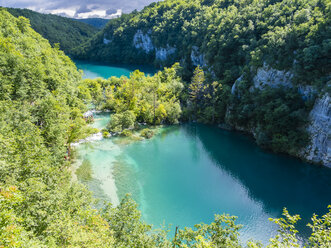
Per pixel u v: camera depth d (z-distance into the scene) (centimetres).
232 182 4894
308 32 5888
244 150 6300
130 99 8062
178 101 8900
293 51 6097
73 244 1599
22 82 4828
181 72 11806
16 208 1772
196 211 3975
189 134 7256
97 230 2019
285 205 4203
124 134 6725
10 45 5619
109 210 2547
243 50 8450
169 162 5519
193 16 15850
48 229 1734
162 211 3922
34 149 2772
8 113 3619
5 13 8044
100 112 8419
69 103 6400
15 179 2112
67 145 5181
